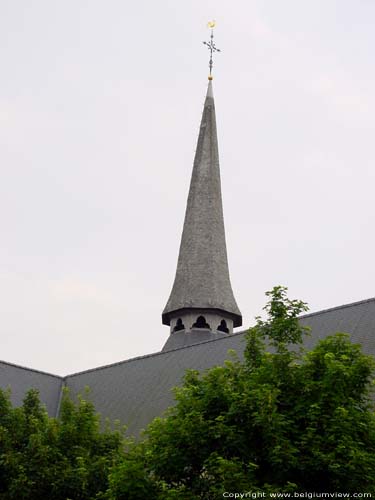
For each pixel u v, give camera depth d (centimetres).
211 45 6869
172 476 2023
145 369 4538
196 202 6172
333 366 1991
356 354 2098
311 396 1994
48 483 2623
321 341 2162
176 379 4216
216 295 5781
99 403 4509
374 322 3525
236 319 5834
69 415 2952
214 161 6362
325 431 1900
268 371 2084
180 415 2095
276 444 1881
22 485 2591
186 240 6044
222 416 1978
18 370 4822
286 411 1986
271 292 2264
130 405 4291
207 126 6519
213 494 1916
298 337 2197
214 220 6119
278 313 2222
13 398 4591
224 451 1962
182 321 5744
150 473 2048
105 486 2645
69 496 2623
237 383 2083
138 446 2189
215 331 5684
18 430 2836
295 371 2056
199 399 2112
